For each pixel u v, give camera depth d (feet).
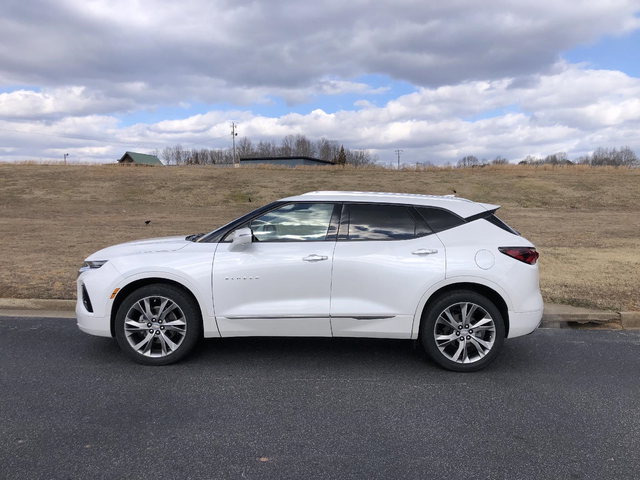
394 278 14.24
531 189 99.86
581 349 17.20
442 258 14.34
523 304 14.46
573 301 22.20
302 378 14.19
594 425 11.39
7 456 9.70
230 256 14.52
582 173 124.57
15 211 70.59
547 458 9.89
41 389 13.10
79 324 15.05
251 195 93.40
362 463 9.62
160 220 63.26
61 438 10.46
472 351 14.93
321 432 10.92
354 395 13.03
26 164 134.21
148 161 267.39
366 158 308.81
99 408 12.00
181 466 9.43
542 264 32.19
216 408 12.10
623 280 26.94
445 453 10.05
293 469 9.38
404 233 14.75
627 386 13.83
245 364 15.28
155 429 10.94
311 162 252.21
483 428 11.20
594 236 50.03
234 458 9.76
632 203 86.69
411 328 14.46
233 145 246.27
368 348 17.03
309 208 15.10
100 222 59.77
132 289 15.10
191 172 122.52
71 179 102.53
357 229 14.78
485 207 15.38
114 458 9.68
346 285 14.30
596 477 9.24
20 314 21.07
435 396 13.02
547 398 12.94
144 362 14.93
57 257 33.47
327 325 14.47
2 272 27.86
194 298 14.76
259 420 11.48
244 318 14.43
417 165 136.36
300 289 14.37
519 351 16.94
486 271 14.25
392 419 11.62
